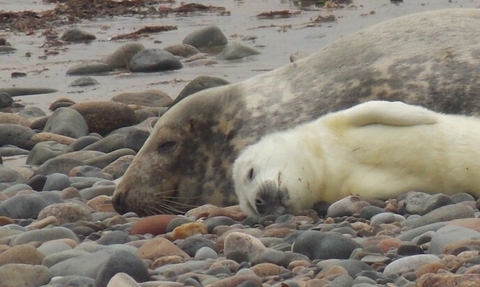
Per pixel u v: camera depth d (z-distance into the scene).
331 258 23.62
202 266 23.39
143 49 67.44
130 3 92.69
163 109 51.47
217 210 31.14
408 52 34.41
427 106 33.06
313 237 24.02
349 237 24.31
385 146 29.67
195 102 35.66
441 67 33.56
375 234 25.92
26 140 47.91
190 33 76.94
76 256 24.08
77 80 61.97
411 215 27.92
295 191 30.00
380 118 29.86
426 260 21.77
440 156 29.19
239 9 90.00
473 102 32.69
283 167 30.17
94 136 47.38
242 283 20.78
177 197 34.94
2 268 22.81
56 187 36.75
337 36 71.69
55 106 55.19
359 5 86.12
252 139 34.41
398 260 21.94
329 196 30.55
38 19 87.25
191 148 35.03
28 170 40.69
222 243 25.69
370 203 29.38
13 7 97.19
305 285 20.47
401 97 33.41
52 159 41.22
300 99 34.66
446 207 26.44
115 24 85.25
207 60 66.38
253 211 30.56
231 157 34.59
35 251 24.52
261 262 23.39
